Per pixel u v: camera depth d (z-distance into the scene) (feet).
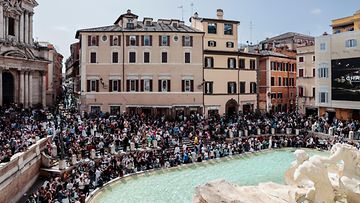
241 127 167.63
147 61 186.60
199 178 113.19
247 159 140.26
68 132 132.26
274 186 72.95
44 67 209.77
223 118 182.80
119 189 100.89
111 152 124.26
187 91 190.29
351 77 177.68
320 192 61.62
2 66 177.99
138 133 141.59
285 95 243.60
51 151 116.98
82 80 184.75
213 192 60.75
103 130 141.49
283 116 198.08
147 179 111.24
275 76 234.58
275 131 173.58
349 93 179.01
